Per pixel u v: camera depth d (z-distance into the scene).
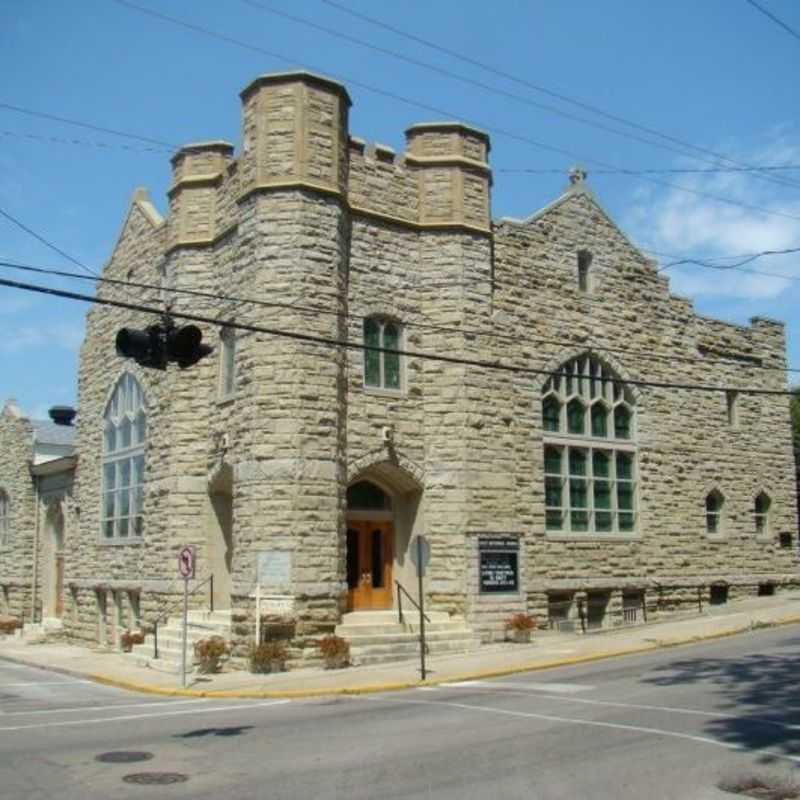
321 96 23.77
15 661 27.61
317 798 9.29
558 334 27.56
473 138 26.22
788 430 34.38
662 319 30.70
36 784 10.05
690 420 31.05
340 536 22.48
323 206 23.31
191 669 21.81
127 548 29.42
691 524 30.42
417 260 25.42
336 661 21.02
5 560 39.69
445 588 24.06
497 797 9.20
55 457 39.16
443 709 14.88
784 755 10.84
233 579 22.36
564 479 27.30
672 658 20.17
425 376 25.00
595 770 10.22
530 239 27.42
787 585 33.19
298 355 22.42
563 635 25.69
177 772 10.61
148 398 28.41
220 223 25.94
